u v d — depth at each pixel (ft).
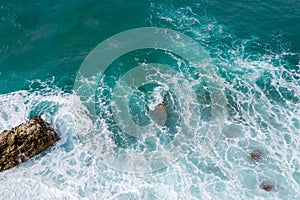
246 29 93.97
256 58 86.89
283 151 68.08
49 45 89.97
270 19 95.96
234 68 84.33
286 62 85.76
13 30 92.99
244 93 78.69
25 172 65.10
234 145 69.10
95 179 63.93
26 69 85.05
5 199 61.05
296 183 63.21
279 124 72.59
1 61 86.48
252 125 72.43
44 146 67.82
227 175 64.49
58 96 78.84
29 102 77.56
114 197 61.16
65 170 65.31
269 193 61.87
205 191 61.98
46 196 61.46
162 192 61.82
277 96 78.13
